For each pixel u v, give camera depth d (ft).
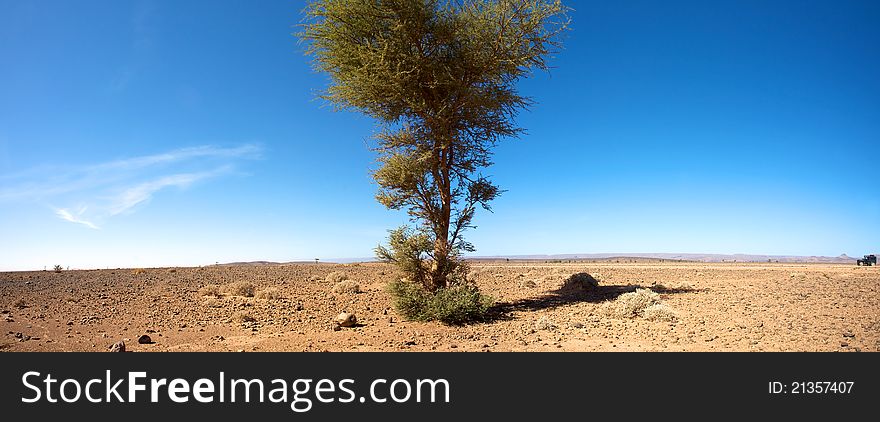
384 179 42.29
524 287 60.90
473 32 42.39
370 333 33.37
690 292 47.26
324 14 41.04
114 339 30.91
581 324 33.83
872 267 91.66
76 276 75.61
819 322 29.91
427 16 41.45
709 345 26.21
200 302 47.70
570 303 44.06
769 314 33.30
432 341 30.55
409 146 44.27
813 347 24.48
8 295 50.98
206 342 30.42
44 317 38.14
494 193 43.98
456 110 43.37
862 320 29.86
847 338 25.94
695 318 33.55
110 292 54.95
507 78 45.50
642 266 115.24
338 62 42.42
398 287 40.65
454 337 31.65
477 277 76.54
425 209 42.80
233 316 39.63
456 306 36.60
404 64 41.22
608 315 37.01
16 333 31.53
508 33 42.47
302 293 56.29
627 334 30.19
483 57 42.80
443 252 41.81
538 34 42.88
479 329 34.24
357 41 42.78
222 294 54.03
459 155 45.34
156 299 49.39
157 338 31.63
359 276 76.13
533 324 35.14
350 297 52.49
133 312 41.57
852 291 42.73
